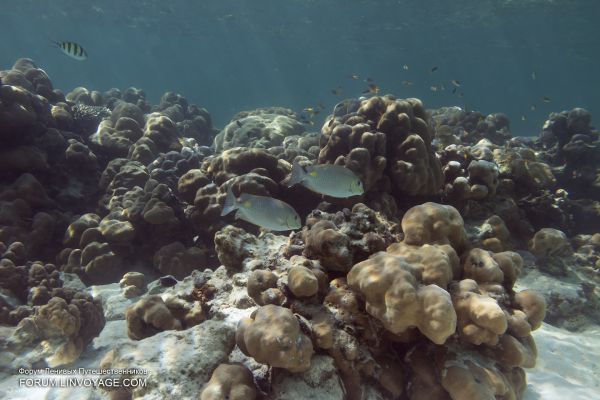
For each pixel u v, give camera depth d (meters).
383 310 0.95
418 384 1.04
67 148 2.74
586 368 1.53
